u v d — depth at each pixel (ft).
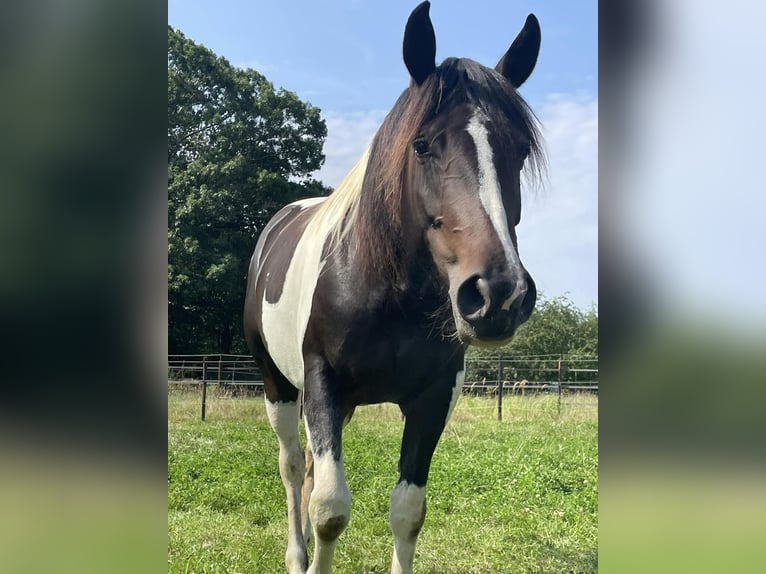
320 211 10.26
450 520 13.88
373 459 20.08
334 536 8.04
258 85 74.54
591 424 31.83
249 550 11.72
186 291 60.44
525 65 8.26
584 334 70.38
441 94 7.05
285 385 11.87
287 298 10.21
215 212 63.46
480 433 27.86
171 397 40.09
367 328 8.22
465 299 6.30
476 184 6.47
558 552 11.82
